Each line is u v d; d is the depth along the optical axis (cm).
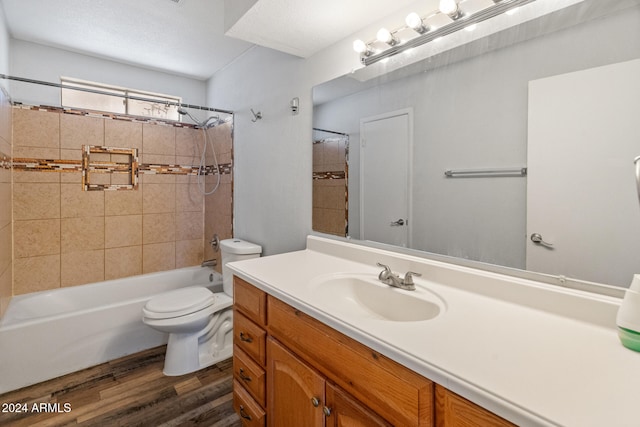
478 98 113
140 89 287
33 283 241
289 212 205
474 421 61
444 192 125
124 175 280
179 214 312
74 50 252
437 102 126
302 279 129
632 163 83
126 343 224
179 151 309
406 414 74
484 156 113
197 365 207
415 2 132
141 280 277
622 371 64
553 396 56
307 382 104
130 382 193
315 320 101
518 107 104
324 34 160
